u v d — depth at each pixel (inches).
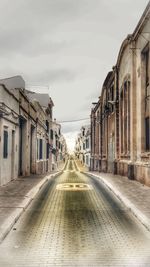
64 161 5123.0
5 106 664.4
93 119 2285.9
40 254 254.5
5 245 278.7
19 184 717.9
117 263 234.1
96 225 350.9
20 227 342.3
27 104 996.6
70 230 329.4
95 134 2162.9
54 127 2780.5
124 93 1013.2
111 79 1307.8
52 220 374.6
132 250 264.7
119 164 1082.7
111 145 1341.0
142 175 744.3
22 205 445.1
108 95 1438.2
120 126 1105.4
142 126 786.2
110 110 1381.6
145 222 346.6
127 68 927.7
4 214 382.9
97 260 240.5
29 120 1042.7
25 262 236.5
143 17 717.3
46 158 1769.2
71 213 414.6
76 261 238.4
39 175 1048.8
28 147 1031.6
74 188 679.7
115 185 705.0
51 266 228.4
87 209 442.6
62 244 281.0
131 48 846.5
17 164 871.1
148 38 706.2
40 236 307.0
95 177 1011.3
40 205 471.8
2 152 665.0
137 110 831.1
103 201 511.5
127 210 437.7
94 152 2239.2
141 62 785.6
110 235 310.5
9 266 228.2
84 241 290.0
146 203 468.1
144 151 783.7
